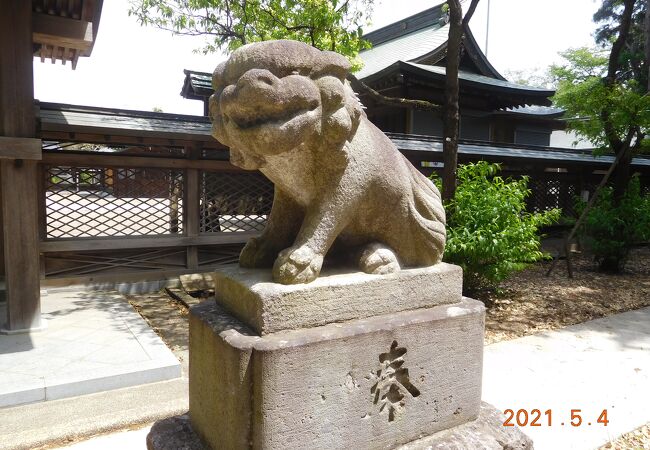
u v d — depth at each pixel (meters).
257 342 1.57
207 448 1.84
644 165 10.21
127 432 2.67
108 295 5.29
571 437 2.72
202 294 5.80
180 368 3.30
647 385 3.42
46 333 3.93
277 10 5.93
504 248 4.82
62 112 5.09
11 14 3.68
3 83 3.67
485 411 2.22
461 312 2.02
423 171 7.91
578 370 3.67
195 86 9.89
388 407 1.83
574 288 6.37
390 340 1.80
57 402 2.89
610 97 6.75
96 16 4.86
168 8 5.70
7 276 3.88
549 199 9.05
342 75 1.69
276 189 1.95
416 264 2.11
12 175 3.81
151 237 5.70
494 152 7.86
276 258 1.87
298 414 1.60
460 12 5.05
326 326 1.74
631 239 7.18
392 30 15.21
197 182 5.88
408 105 5.27
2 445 2.43
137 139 5.45
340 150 1.68
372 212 1.92
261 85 1.43
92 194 5.39
